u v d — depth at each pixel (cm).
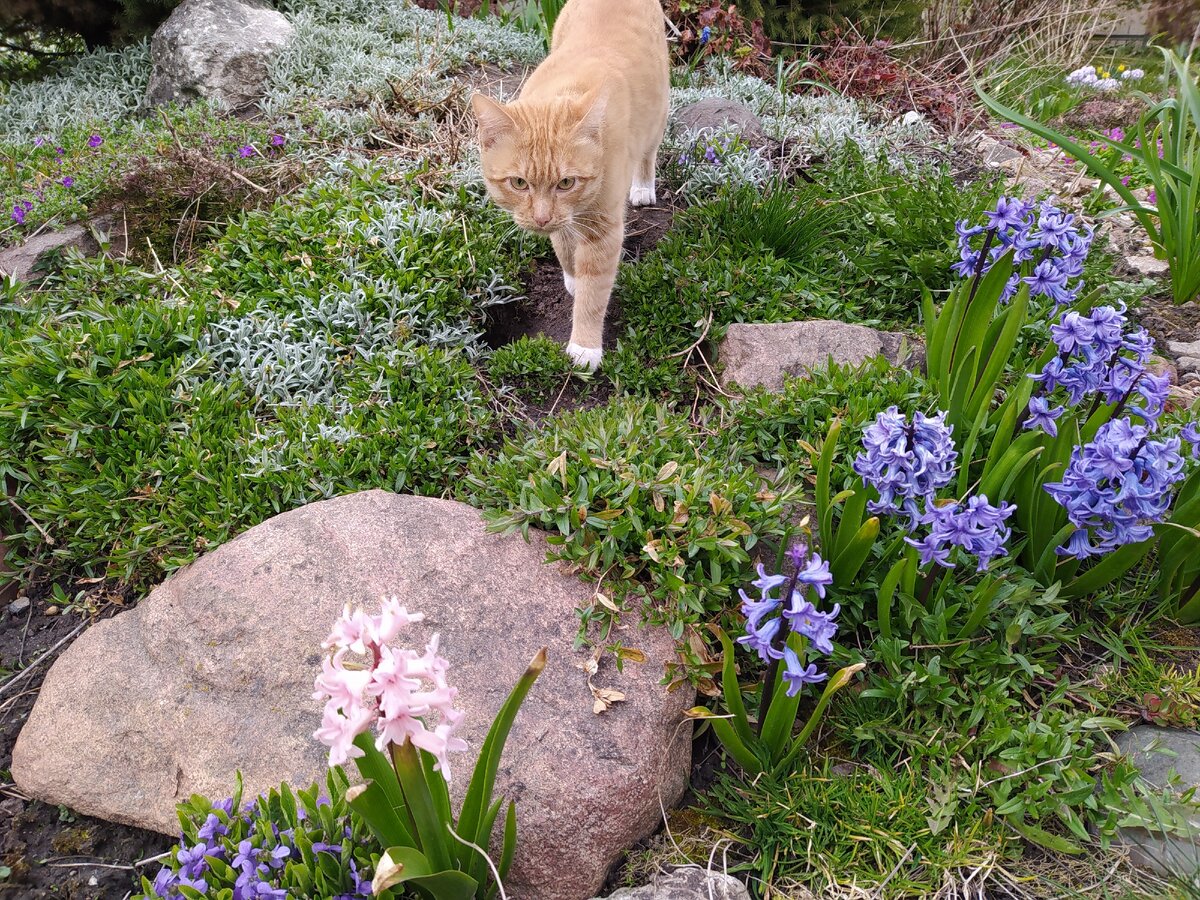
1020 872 57
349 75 131
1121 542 61
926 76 156
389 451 79
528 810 56
